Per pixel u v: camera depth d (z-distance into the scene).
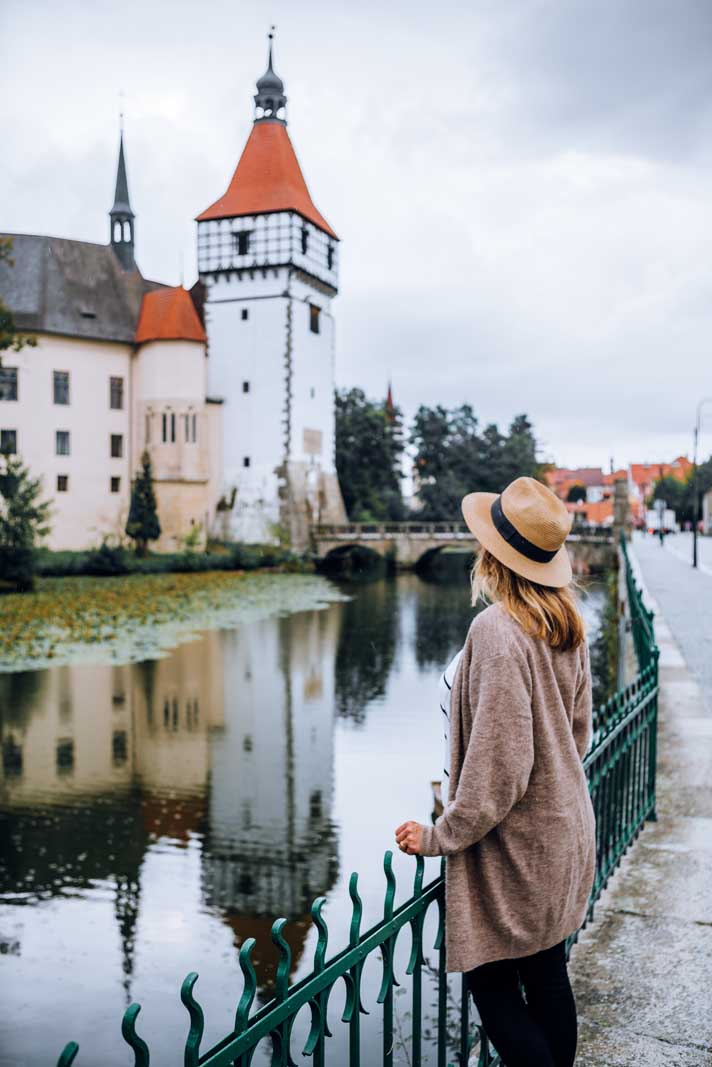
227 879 14.25
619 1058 3.58
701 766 7.22
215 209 68.38
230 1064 1.99
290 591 52.75
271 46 69.38
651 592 25.67
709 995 4.00
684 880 5.15
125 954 11.96
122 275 66.88
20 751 21.23
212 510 68.44
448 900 2.60
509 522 2.68
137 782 19.00
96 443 62.72
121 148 67.44
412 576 64.50
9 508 47.16
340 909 13.20
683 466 139.50
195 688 27.66
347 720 24.08
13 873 14.45
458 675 2.62
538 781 2.57
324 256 71.75
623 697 5.50
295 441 68.44
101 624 38.00
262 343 67.94
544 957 2.71
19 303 60.84
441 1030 3.08
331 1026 9.77
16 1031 10.30
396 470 86.00
